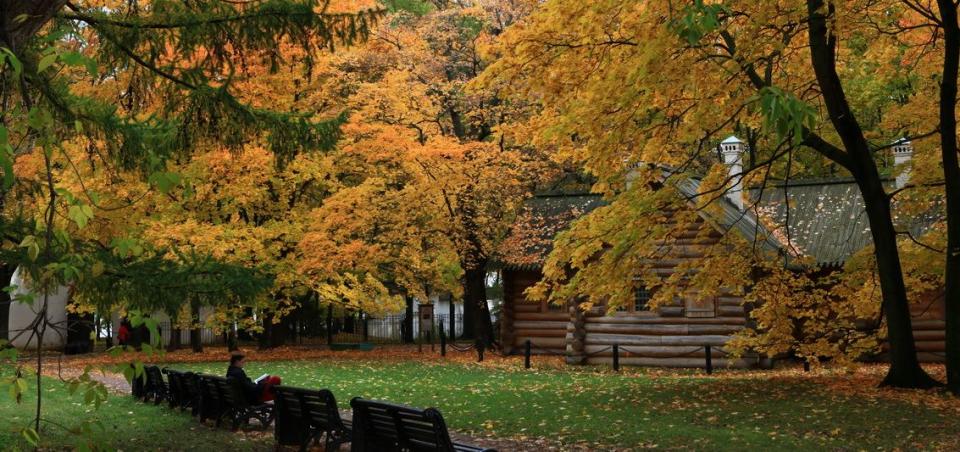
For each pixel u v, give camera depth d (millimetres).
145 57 13320
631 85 14891
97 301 11398
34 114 5199
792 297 19828
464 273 38344
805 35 18281
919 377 17688
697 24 10336
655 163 18234
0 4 9000
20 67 4598
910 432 12672
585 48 16484
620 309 29594
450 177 30047
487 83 17031
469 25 34938
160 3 12711
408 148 28891
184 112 13297
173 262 12156
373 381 22953
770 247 27922
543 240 32375
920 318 28875
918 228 27844
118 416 15062
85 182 20109
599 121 15922
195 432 13438
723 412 15281
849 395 16578
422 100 31406
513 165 32688
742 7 14875
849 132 17859
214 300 12281
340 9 24188
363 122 29234
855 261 19547
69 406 16312
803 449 11609
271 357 31562
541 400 18062
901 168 19750
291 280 28766
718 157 31938
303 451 11539
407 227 31078
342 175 33969
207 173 25719
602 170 17484
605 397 18203
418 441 9367
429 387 21453
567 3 15633
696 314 28688
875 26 18047
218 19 12547
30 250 5266
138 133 12578
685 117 16953
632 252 18422
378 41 32344
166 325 38750
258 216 30875
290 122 14180
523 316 32875
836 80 17453
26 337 31969
